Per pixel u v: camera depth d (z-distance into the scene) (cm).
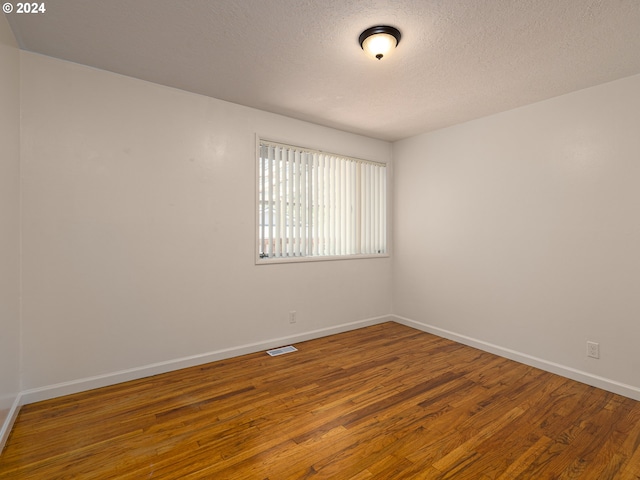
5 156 186
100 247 246
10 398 195
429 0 166
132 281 259
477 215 339
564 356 274
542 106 288
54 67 228
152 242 268
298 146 349
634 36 194
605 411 218
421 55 219
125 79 254
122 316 255
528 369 286
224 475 159
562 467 166
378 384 255
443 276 373
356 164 403
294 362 298
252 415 210
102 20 186
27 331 220
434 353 323
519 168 304
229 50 217
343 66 236
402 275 425
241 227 313
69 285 235
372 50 198
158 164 269
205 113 291
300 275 354
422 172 397
